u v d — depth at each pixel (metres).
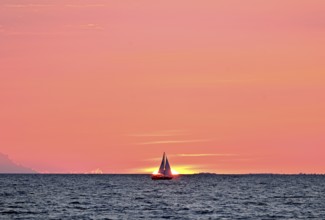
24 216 132.12
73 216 132.50
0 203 165.25
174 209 150.88
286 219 130.00
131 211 144.62
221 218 131.12
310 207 158.62
